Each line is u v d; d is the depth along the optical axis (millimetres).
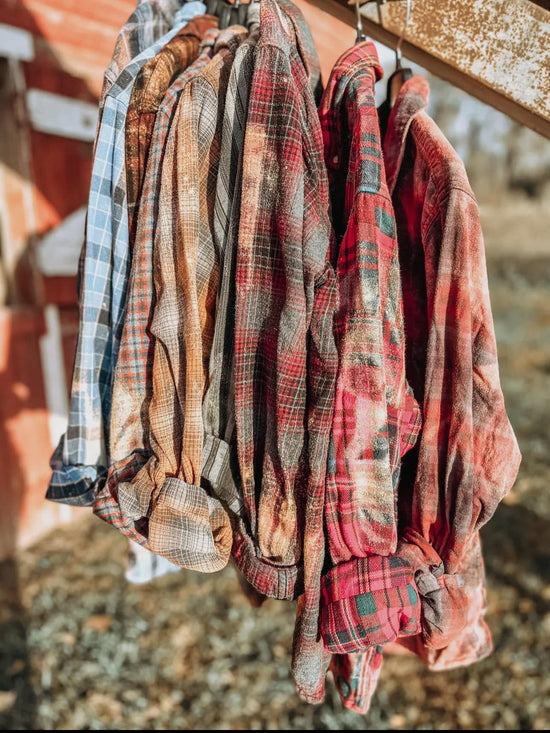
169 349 832
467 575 1015
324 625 788
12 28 2672
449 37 936
